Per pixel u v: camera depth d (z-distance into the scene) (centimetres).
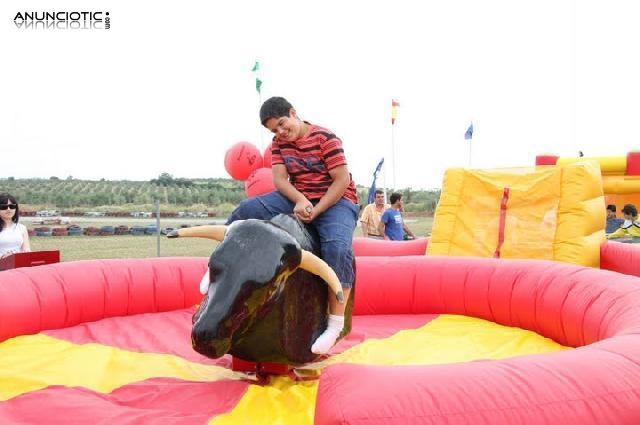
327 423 191
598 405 199
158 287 515
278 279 275
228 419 265
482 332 441
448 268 512
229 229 288
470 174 662
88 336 427
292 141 347
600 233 618
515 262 488
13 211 605
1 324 398
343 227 334
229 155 654
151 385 312
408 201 3253
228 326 257
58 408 273
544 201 613
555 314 412
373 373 212
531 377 207
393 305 514
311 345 313
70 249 1140
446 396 195
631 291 357
